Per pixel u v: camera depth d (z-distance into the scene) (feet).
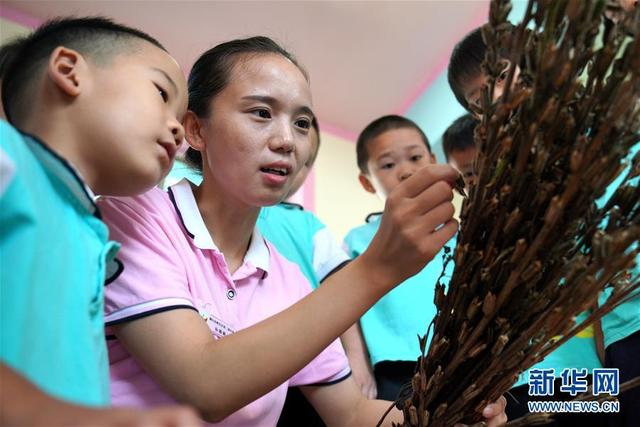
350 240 5.02
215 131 2.84
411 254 2.06
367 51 8.14
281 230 4.35
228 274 2.80
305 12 7.54
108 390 1.84
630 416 2.92
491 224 1.94
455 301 2.07
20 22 7.01
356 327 4.25
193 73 3.06
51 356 1.51
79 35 2.13
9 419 1.05
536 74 1.68
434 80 8.39
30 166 1.64
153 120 2.02
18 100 2.04
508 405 3.42
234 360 2.04
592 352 3.55
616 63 1.74
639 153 1.90
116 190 2.07
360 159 5.72
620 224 1.87
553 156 1.80
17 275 1.48
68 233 1.75
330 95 8.78
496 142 1.82
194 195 3.08
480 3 7.67
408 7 7.61
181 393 2.09
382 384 3.91
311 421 3.48
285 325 2.07
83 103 1.96
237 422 2.54
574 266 1.79
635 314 3.01
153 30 7.47
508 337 2.00
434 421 2.16
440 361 2.15
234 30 7.59
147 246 2.46
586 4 1.66
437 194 2.04
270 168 2.79
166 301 2.23
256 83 2.81
